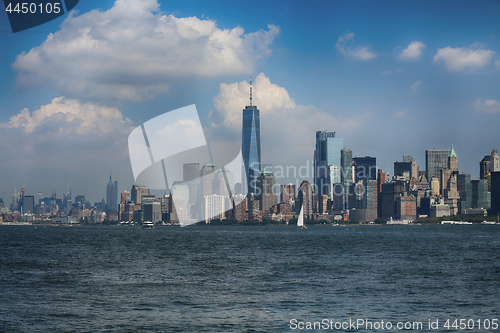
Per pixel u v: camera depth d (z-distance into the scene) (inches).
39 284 3329.2
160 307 2544.3
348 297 2817.4
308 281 3472.0
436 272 3991.1
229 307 2546.8
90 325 2180.1
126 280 3543.3
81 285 3284.9
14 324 2183.8
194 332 2079.2
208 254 6141.7
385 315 2361.0
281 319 2288.4
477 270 4131.4
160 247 7746.1
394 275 3796.8
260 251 6702.8
